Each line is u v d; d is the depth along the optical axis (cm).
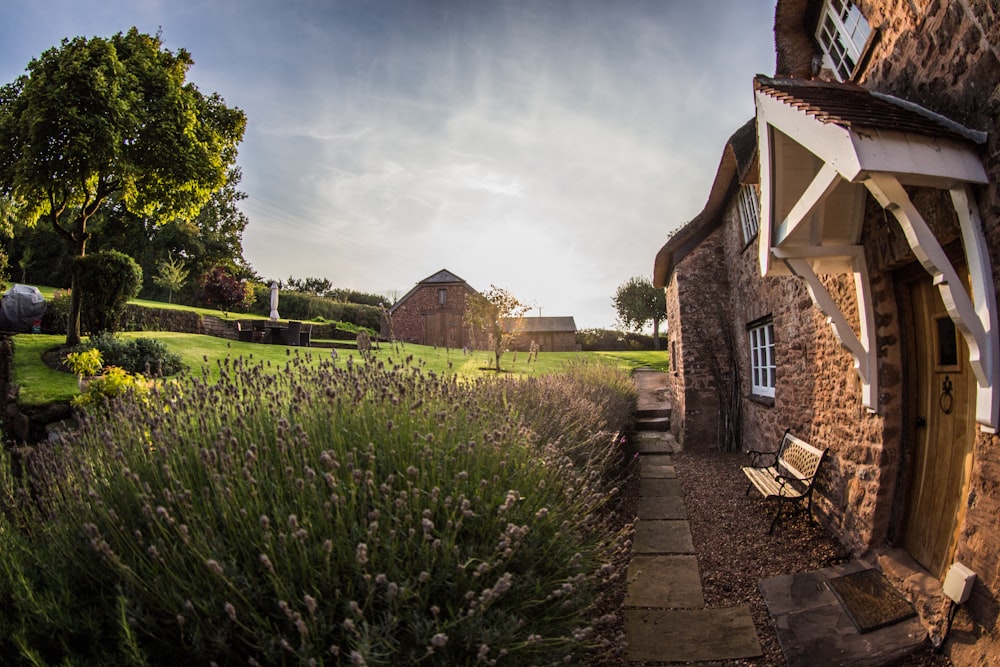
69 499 255
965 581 259
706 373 927
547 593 236
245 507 219
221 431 265
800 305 554
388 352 1736
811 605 334
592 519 341
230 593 190
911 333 366
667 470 757
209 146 1280
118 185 1125
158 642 197
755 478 539
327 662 186
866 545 381
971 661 248
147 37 1234
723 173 825
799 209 325
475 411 350
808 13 545
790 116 320
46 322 1405
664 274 1177
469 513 217
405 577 208
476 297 1466
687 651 303
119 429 315
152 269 2878
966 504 272
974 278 257
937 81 296
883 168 246
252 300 2688
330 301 3462
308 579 198
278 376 378
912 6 315
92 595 219
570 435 482
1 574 211
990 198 253
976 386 303
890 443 368
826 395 476
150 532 226
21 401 679
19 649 188
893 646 282
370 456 248
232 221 3228
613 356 2828
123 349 945
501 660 199
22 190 1016
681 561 428
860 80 404
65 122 971
